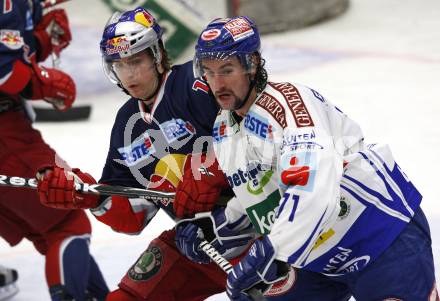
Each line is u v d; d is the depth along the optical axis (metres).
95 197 8.96
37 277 12.48
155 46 8.43
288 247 7.00
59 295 10.38
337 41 25.08
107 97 21.84
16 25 10.80
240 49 7.25
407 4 28.06
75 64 23.81
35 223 10.62
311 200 6.93
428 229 7.95
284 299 8.35
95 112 20.70
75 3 27.83
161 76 8.65
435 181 15.00
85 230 10.74
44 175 8.83
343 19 27.28
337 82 21.48
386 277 7.63
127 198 9.09
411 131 17.80
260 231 7.99
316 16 26.80
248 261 7.21
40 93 11.22
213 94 7.98
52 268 10.42
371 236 7.61
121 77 8.50
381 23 26.52
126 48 8.27
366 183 7.59
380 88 20.80
